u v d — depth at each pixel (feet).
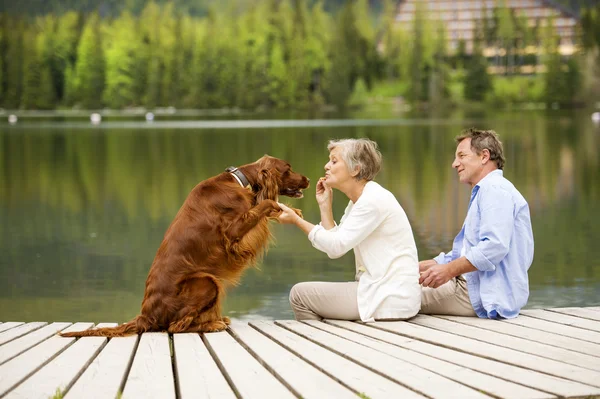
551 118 186.19
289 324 14.06
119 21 296.10
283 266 28.89
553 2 310.45
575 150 88.43
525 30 302.25
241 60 284.61
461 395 8.98
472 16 314.76
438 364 10.61
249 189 14.65
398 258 14.21
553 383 9.46
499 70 304.50
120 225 40.68
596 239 33.86
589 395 8.93
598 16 286.46
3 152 96.89
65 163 81.35
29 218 43.52
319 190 15.51
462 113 232.12
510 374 9.98
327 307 14.52
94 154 92.43
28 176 68.95
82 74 288.10
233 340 12.66
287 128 150.30
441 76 290.56
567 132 124.26
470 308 14.65
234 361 11.08
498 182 14.21
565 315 14.64
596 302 22.91
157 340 12.64
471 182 14.92
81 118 216.33
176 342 12.49
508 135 116.78
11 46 284.82
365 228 13.94
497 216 13.85
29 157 89.25
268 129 146.82
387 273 14.16
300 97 288.30
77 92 288.51
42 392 9.34
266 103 285.64
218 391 9.43
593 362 10.69
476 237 14.42
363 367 10.58
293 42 289.12
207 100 284.20
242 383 9.80
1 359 11.35
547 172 65.31
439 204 46.88
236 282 14.21
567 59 288.10
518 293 14.34
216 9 300.81
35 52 286.05
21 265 30.14
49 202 51.06
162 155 90.02
